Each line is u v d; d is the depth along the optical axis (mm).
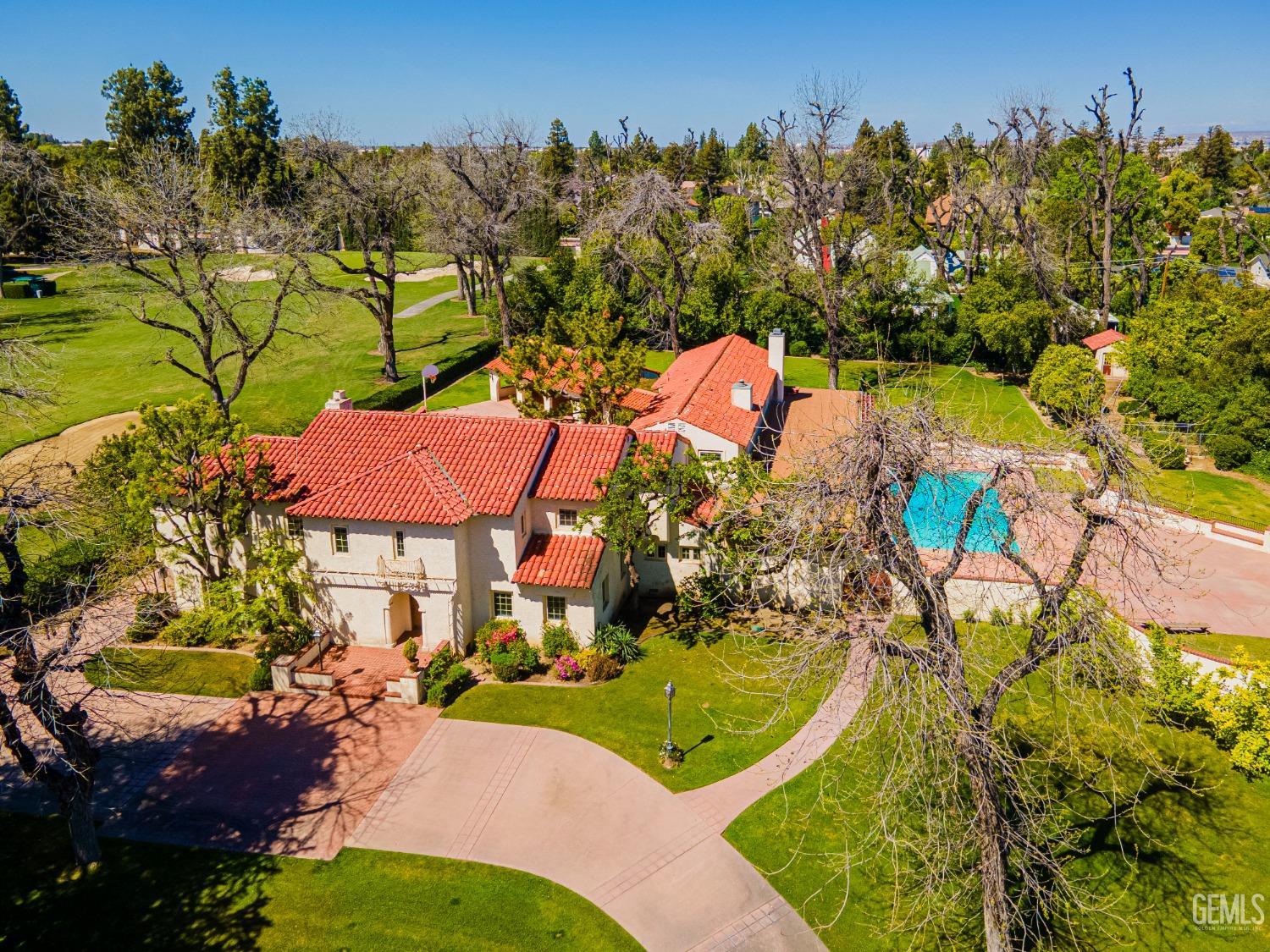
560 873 23734
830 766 27109
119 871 23891
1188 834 24203
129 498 31688
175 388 62656
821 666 18703
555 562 32750
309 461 34750
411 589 32281
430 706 30469
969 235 90000
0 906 22688
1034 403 61031
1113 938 21281
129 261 46969
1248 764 26109
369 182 64375
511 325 72625
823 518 17781
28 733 29141
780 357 57344
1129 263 81250
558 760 27906
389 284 63844
